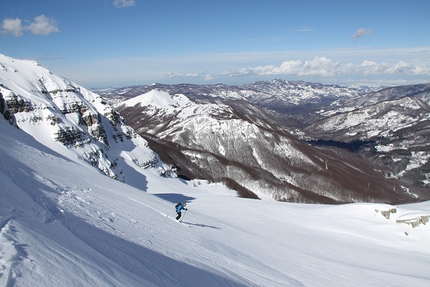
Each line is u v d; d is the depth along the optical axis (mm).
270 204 76875
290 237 44875
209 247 22297
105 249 11523
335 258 36031
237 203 75188
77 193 22172
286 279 20922
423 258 43531
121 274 8453
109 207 21922
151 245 15844
